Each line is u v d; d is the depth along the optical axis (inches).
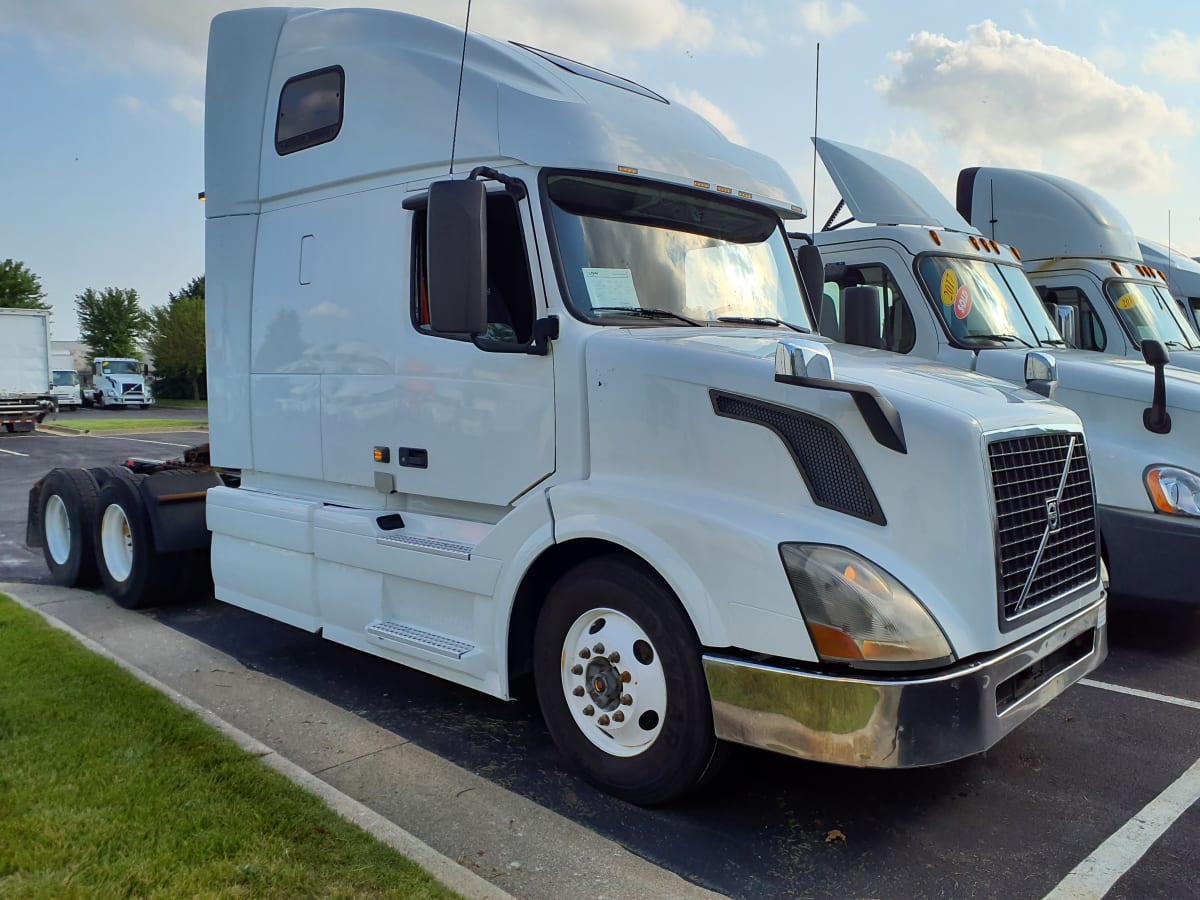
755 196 189.6
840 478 133.6
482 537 172.7
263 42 220.1
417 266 181.8
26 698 181.2
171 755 156.2
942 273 286.8
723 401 140.9
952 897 126.0
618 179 169.0
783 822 146.4
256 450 223.8
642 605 144.3
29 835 129.5
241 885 119.3
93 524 289.9
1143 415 233.8
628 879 129.8
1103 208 367.2
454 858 135.1
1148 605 226.1
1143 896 125.8
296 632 252.8
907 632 126.0
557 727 158.7
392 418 187.6
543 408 160.7
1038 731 183.2
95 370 2070.6
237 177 223.1
